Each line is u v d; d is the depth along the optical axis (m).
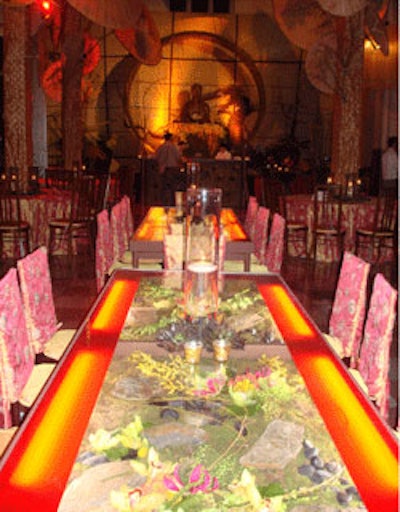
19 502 1.22
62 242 7.68
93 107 16.97
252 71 16.73
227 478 1.30
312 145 16.92
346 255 2.96
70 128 9.98
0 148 12.00
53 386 1.73
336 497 1.24
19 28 7.64
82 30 9.91
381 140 14.33
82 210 7.36
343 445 1.44
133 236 4.31
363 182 13.36
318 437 1.47
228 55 16.77
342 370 1.88
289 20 9.34
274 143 17.08
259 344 2.10
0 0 6.68
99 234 4.41
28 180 7.80
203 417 1.57
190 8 16.55
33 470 1.32
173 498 1.23
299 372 1.86
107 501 1.22
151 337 2.15
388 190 7.00
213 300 2.13
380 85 10.77
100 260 4.42
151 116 17.06
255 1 16.36
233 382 1.78
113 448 1.41
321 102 16.81
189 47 16.73
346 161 8.12
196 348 1.90
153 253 4.12
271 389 1.73
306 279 6.62
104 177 7.75
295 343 2.12
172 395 1.69
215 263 2.36
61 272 6.68
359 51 7.99
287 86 16.89
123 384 1.75
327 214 7.56
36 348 2.76
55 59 11.11
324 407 1.63
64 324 4.75
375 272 6.99
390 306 2.27
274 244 4.52
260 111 16.97
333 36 8.88
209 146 17.00
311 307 5.50
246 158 14.37
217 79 16.95
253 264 5.03
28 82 8.00
